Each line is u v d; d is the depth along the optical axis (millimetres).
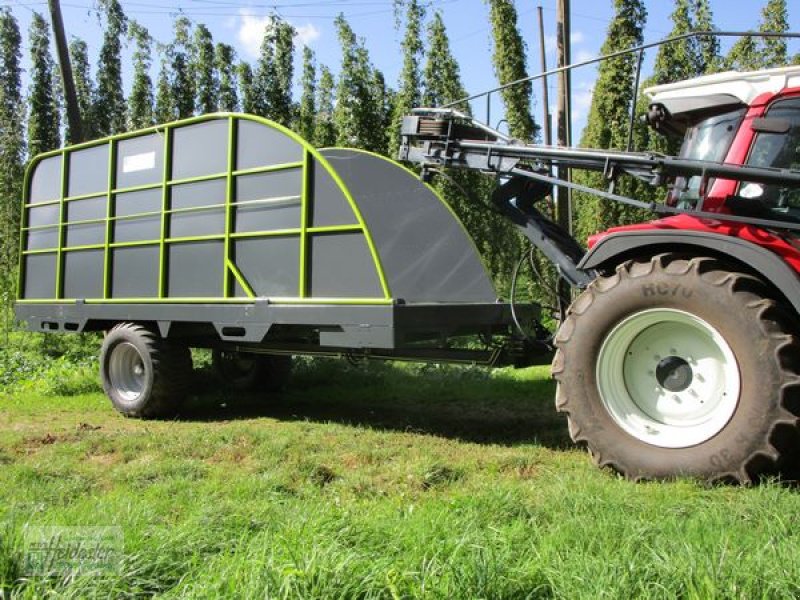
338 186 5598
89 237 7586
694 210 4441
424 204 7379
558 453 5090
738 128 4410
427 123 5660
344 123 12531
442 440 5582
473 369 8883
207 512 3291
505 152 5340
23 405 7793
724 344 4004
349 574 2299
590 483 3967
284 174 5961
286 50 13578
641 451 4184
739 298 3963
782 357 3832
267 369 8203
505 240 9742
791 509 3273
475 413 6863
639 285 4270
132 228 7113
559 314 5703
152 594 2389
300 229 5809
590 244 4902
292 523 2955
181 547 2705
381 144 12695
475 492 3963
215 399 7977
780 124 4219
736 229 4273
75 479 4516
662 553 2498
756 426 3844
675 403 4281
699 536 2797
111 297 7332
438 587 2252
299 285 5809
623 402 4367
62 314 7801
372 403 7551
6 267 14289
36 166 8289
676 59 11930
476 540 2639
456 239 7188
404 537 2742
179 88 14305
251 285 6160
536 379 8492
